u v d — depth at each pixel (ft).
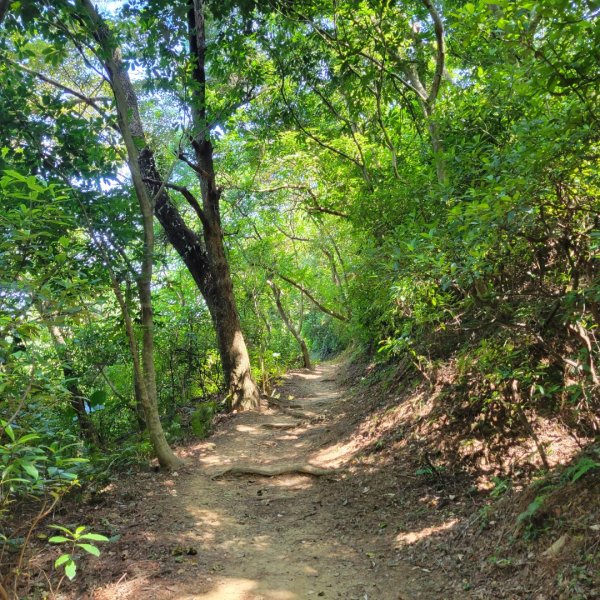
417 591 12.98
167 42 27.63
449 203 14.14
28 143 23.65
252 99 37.81
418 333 22.99
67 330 28.66
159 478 24.00
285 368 65.05
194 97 32.71
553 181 10.89
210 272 42.80
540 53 9.44
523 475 16.05
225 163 49.37
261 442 32.78
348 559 15.62
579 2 8.59
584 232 11.74
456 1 24.14
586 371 14.06
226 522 19.39
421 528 16.26
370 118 35.94
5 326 11.71
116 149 25.59
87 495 20.20
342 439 28.81
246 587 14.01
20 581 13.64
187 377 45.19
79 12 21.56
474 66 25.13
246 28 31.24
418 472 19.45
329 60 31.76
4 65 23.56
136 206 26.61
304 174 47.75
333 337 103.19
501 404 19.02
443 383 23.13
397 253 14.87
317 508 20.49
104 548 15.80
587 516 11.53
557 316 14.10
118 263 24.95
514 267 14.73
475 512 15.60
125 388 36.73
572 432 16.12
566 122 9.85
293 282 62.49
